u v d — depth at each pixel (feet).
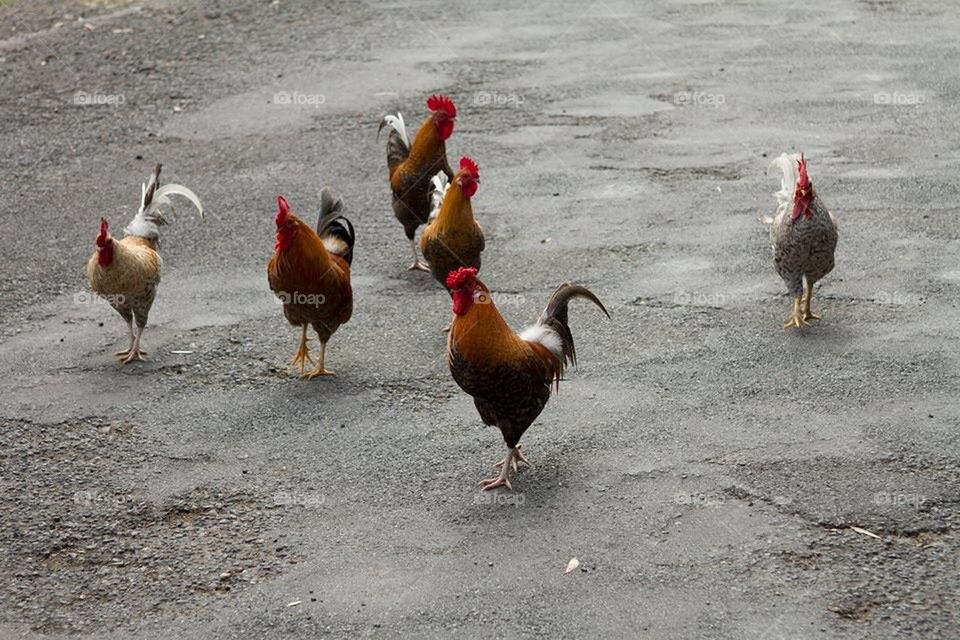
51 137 49.08
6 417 27.43
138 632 19.83
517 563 21.44
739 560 21.22
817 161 43.47
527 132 47.91
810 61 56.39
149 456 25.73
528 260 36.22
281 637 19.57
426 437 26.32
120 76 56.95
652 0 69.51
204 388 28.89
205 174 44.62
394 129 36.70
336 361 30.27
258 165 45.44
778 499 23.16
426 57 58.85
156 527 23.03
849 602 19.86
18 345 31.37
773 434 25.68
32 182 44.19
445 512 23.29
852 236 36.73
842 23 63.16
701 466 24.54
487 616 19.93
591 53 58.90
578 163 44.47
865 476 23.85
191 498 24.03
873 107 49.37
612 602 20.16
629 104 50.90
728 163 43.83
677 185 42.04
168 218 40.37
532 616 19.86
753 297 33.04
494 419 24.03
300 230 27.40
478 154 45.70
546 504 23.40
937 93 50.88
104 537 22.68
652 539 22.00
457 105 51.31
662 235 37.78
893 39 59.67
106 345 31.35
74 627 20.02
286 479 24.70
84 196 42.65
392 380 29.12
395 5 69.56
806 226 29.45
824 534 21.93
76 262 36.96
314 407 27.81
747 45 59.52
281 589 20.89
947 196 39.68
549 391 24.27
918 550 21.34
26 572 21.61
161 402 28.17
